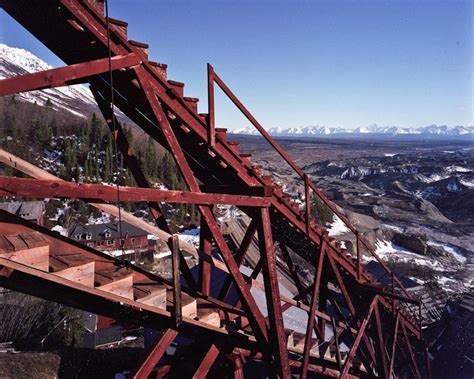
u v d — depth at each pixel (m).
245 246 5.84
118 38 4.03
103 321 26.34
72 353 16.97
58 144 82.75
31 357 15.55
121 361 17.55
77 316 22.58
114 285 3.86
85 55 4.47
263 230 5.10
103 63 3.73
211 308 5.34
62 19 3.87
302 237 7.44
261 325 5.16
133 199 3.71
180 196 4.14
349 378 8.85
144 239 47.66
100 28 3.95
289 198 6.65
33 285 3.80
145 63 4.23
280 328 5.14
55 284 3.93
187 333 5.33
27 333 19.38
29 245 3.22
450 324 19.38
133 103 4.96
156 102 4.25
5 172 45.66
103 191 3.48
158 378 5.70
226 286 6.07
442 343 18.64
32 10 3.83
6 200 53.50
